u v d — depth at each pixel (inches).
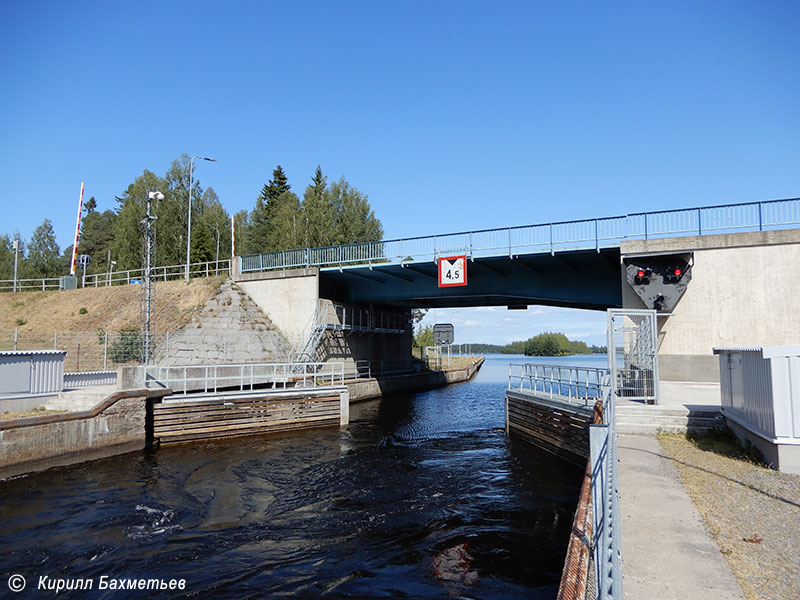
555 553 390.0
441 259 1129.4
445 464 665.6
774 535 261.6
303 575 356.5
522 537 420.5
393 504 505.4
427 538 420.5
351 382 1348.4
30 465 604.7
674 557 235.3
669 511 298.0
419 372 1899.6
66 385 855.1
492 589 333.1
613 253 975.6
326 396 957.2
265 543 411.5
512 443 807.7
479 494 535.8
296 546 405.7
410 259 1186.0
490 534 427.5
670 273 795.4
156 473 621.6
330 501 515.8
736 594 199.8
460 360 3437.5
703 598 196.4
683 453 447.8
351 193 2600.9
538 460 685.9
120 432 717.9
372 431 924.0
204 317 1224.8
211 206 2906.0
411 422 1033.5
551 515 471.8
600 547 151.6
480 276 1264.8
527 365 836.0
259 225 3230.8
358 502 513.0
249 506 501.0
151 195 1113.4
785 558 233.8
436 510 487.5
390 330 1674.5
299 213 2411.4
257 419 876.0
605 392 428.8
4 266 2596.0
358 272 1311.5
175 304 1317.7
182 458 704.4
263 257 1444.4
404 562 376.2
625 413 565.9
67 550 396.2
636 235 858.8
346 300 1491.1
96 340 1251.8
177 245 2235.5
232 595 329.1
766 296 763.4
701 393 698.2
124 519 462.9
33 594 328.8
